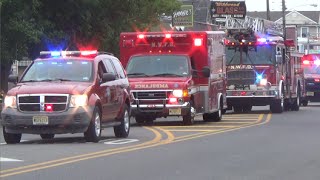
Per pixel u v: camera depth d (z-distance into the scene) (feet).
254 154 56.54
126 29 135.03
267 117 112.27
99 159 52.47
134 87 88.33
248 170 47.42
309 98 168.35
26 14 107.86
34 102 61.62
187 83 88.63
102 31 130.72
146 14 141.28
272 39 123.54
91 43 131.13
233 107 134.31
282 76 127.85
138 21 139.03
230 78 124.57
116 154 55.72
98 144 63.57
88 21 124.98
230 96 124.06
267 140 68.69
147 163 50.55
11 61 113.70
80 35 128.16
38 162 50.49
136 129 84.23
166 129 84.07
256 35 123.24
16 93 62.13
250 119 106.52
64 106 61.52
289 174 45.73
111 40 133.28
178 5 155.02
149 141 67.31
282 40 129.18
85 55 69.46
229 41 123.13
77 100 61.82
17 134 64.23
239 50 124.26
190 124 91.45
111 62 72.33
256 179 43.68
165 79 89.04
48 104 61.41
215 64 100.17
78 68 66.74
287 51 134.62
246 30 123.13
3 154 55.21
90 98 63.00
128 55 95.50
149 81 88.53
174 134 76.13
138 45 95.14
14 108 61.87
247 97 123.95
